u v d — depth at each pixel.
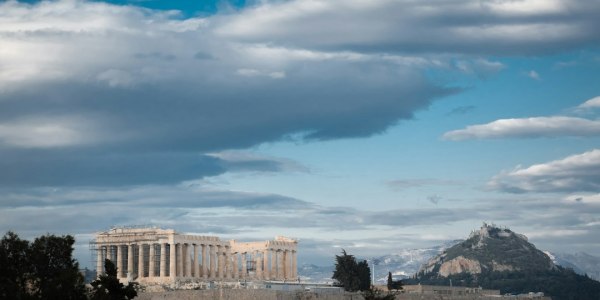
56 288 189.12
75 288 194.12
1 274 192.50
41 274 198.25
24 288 192.75
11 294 183.50
